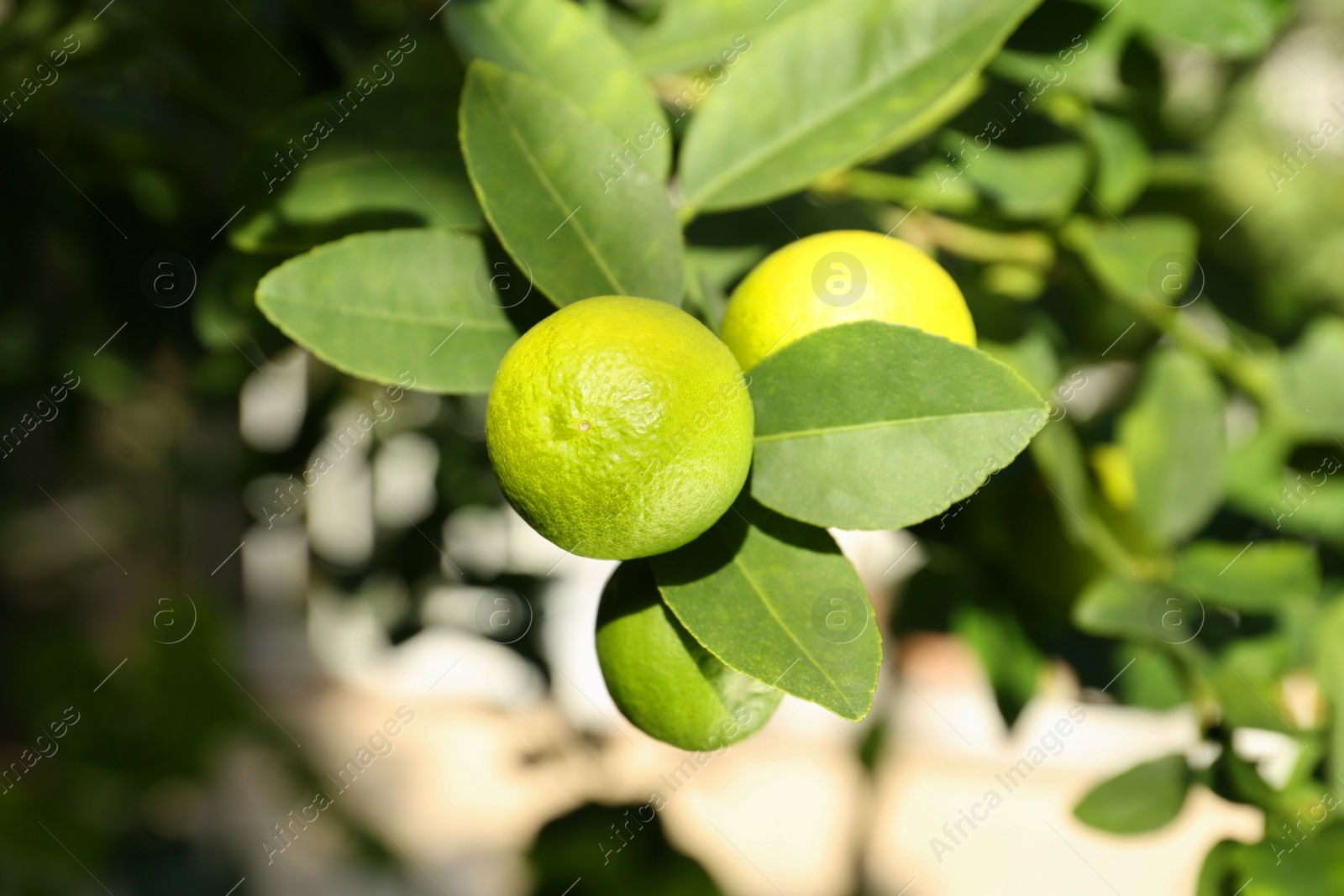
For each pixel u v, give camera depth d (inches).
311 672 88.5
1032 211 20.6
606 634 16.6
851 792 76.2
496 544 27.8
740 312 16.6
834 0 18.2
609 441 15.2
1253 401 22.1
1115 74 20.9
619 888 22.8
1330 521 21.8
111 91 22.6
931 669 82.0
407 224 18.6
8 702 44.8
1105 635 21.9
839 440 15.8
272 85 22.3
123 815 22.1
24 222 24.5
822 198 20.7
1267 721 19.9
